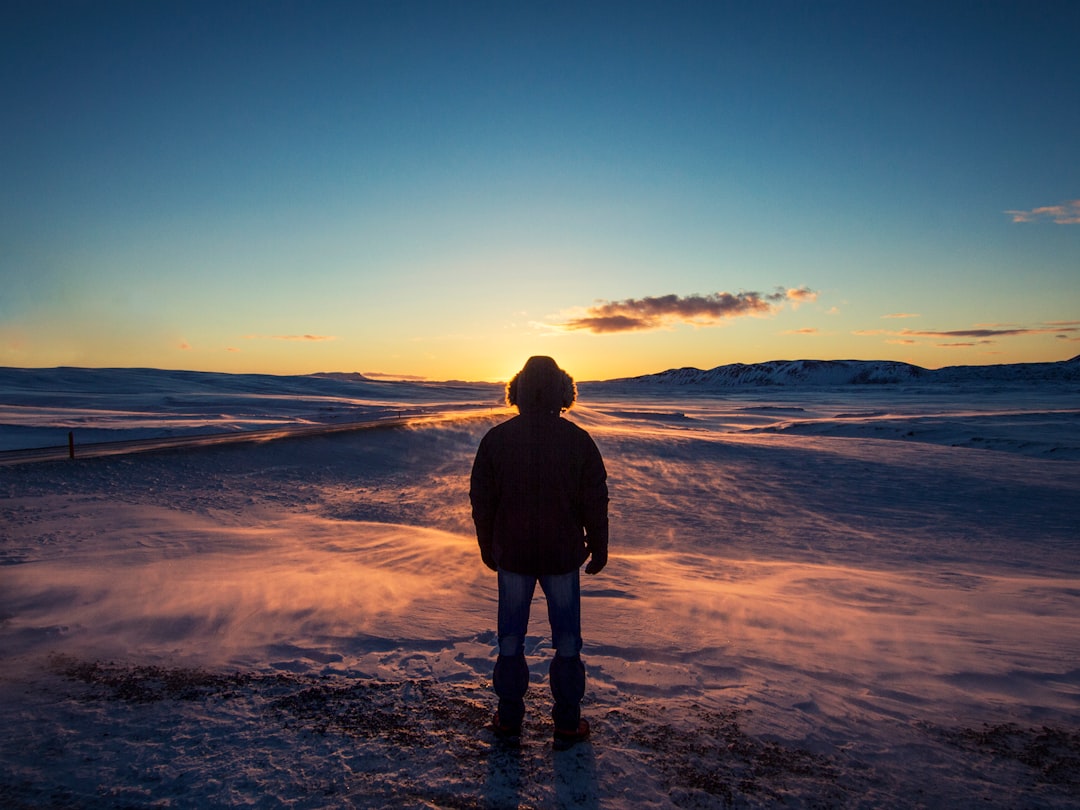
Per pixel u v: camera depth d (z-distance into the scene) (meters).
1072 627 5.78
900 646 4.52
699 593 6.03
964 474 26.33
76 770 2.20
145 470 20.09
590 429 41.81
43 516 11.48
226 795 2.06
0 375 141.75
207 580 5.71
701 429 67.00
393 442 32.38
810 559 11.93
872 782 2.36
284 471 23.02
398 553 8.03
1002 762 2.58
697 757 2.49
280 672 3.31
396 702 2.92
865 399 161.75
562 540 2.60
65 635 3.92
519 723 2.60
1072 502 20.20
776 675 3.61
